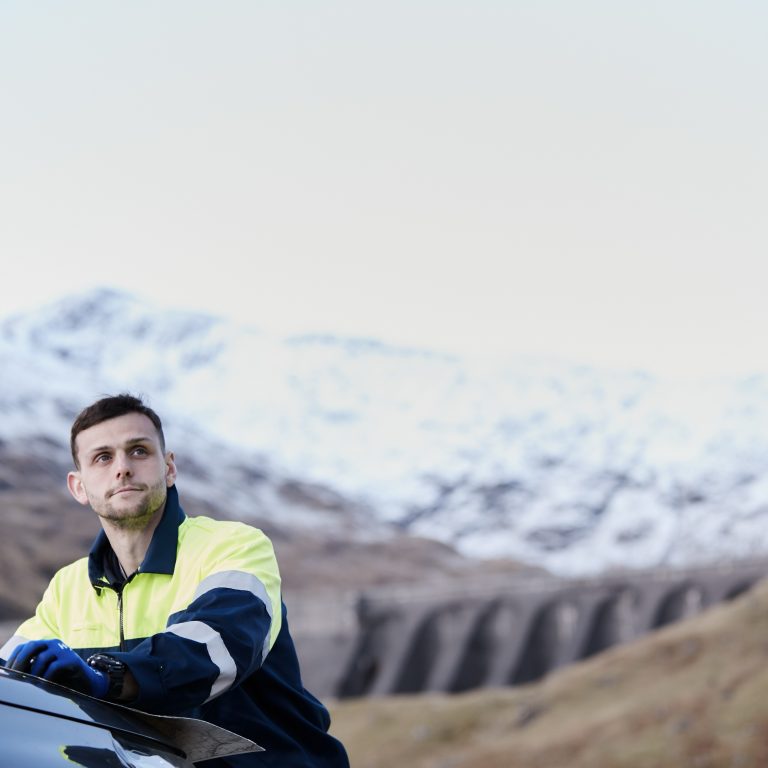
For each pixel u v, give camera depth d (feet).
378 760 183.52
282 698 11.21
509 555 598.75
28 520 373.61
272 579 10.80
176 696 9.41
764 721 158.61
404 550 547.08
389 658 329.11
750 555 367.45
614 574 344.69
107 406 11.10
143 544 11.18
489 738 180.55
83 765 7.77
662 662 189.16
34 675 8.81
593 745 169.99
